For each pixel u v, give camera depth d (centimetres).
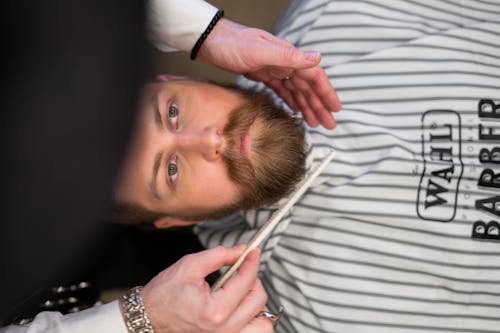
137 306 79
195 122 103
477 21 112
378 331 110
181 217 113
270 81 112
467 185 106
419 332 110
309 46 117
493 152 106
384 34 112
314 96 109
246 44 101
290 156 105
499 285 108
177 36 104
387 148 108
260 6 157
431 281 109
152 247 130
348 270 110
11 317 91
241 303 81
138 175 100
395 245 109
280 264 117
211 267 80
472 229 106
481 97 107
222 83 112
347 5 114
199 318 77
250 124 103
